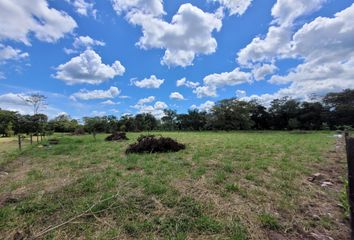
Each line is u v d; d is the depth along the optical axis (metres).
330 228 2.62
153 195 3.57
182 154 7.66
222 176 4.59
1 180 4.88
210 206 3.15
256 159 6.47
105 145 11.55
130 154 7.70
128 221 2.74
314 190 3.85
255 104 44.88
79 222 2.72
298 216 2.92
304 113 40.25
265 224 2.68
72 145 11.75
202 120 47.22
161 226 2.62
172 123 48.88
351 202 1.90
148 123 46.53
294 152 7.88
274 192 3.75
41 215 2.97
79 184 4.26
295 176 4.69
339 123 35.62
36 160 7.47
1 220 2.84
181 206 3.16
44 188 4.12
